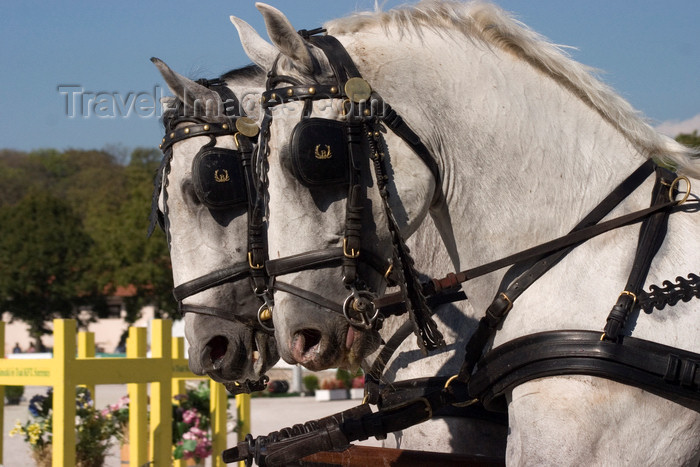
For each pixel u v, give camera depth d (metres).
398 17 3.27
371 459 3.82
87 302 50.12
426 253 4.23
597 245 2.94
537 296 2.94
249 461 4.04
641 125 3.22
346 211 2.96
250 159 4.47
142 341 7.77
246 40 3.33
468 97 3.15
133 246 46.00
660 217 2.92
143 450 7.11
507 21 3.27
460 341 4.09
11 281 48.00
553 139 3.14
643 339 2.72
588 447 2.68
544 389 2.77
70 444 6.09
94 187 89.06
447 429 4.05
